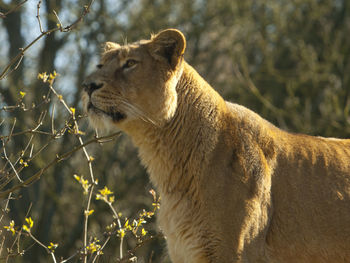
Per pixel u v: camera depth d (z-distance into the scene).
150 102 9.58
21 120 26.62
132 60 9.66
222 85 32.00
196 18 31.38
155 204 10.19
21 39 29.06
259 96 27.12
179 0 31.20
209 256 9.14
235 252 8.98
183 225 9.45
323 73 30.52
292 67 33.12
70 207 31.28
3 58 30.23
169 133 9.67
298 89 31.31
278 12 31.64
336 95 28.62
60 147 28.70
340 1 33.31
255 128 9.76
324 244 9.54
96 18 28.78
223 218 9.09
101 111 9.70
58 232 31.33
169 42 9.60
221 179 9.25
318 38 32.56
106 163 29.59
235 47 32.50
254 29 32.22
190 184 9.48
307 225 9.53
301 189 9.61
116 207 28.73
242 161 9.33
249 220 9.09
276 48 32.19
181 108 9.70
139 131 9.83
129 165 31.03
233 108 10.00
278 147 9.79
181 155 9.59
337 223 9.55
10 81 26.80
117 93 9.57
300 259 9.59
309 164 9.78
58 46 29.11
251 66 32.75
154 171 9.94
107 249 26.50
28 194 28.67
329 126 27.94
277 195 9.57
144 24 29.72
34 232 29.05
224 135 9.55
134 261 10.55
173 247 9.67
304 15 32.53
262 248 9.29
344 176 9.80
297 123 27.70
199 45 32.25
